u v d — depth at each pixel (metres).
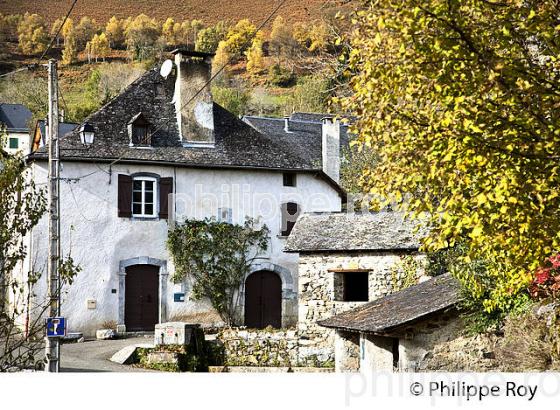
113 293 27.88
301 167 31.12
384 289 22.47
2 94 75.12
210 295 29.16
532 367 12.19
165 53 94.88
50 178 18.05
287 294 30.42
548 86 9.04
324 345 22.92
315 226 24.25
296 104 59.22
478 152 8.55
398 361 15.73
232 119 32.00
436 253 21.38
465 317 14.43
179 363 21.58
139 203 28.88
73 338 26.62
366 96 9.52
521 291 12.89
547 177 8.60
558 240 8.68
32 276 12.59
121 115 30.03
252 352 22.92
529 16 8.73
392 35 8.99
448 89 8.74
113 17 103.56
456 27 8.58
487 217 8.87
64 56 99.00
